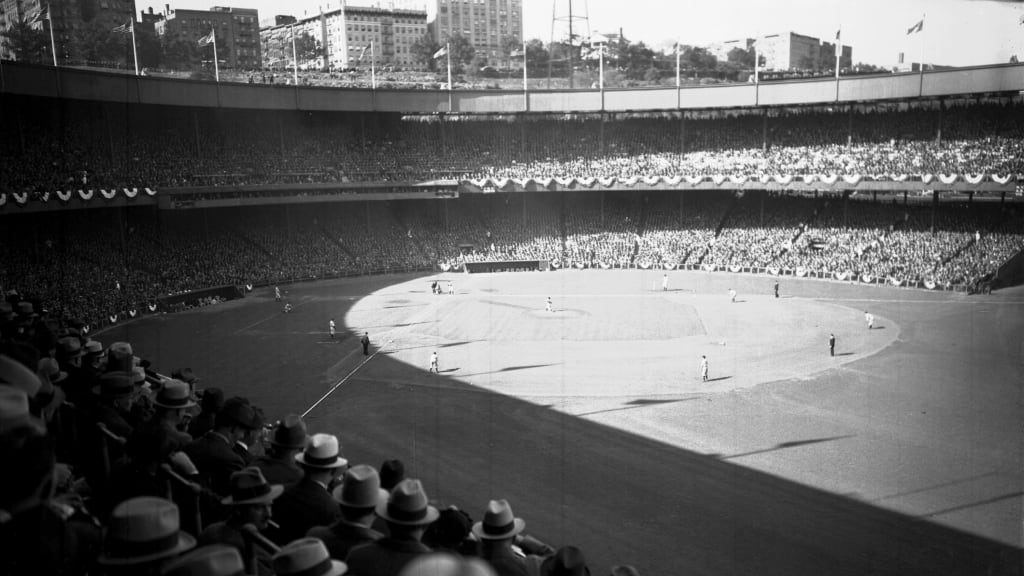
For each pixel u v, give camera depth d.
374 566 6.69
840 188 84.81
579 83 142.12
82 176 70.38
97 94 70.06
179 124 87.88
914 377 43.03
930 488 27.91
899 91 83.19
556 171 99.31
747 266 88.56
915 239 81.38
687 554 23.27
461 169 99.19
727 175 91.19
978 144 83.00
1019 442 32.25
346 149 98.81
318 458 8.97
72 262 70.06
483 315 65.06
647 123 104.38
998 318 58.34
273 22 138.38
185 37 109.19
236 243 87.75
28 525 4.35
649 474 29.92
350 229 98.12
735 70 139.50
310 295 77.75
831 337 48.47
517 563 8.50
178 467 8.67
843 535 24.41
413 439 34.41
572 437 34.50
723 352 50.41
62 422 10.89
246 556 6.93
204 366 48.41
